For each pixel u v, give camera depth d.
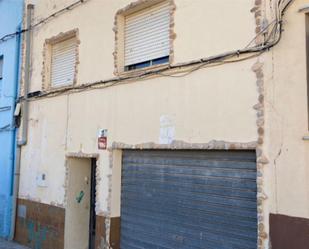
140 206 7.41
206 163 6.22
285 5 5.13
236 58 5.69
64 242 9.05
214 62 5.98
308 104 4.88
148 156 7.31
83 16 9.09
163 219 6.91
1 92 12.27
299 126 4.91
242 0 5.71
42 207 9.95
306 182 4.80
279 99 5.14
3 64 12.32
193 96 6.30
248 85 5.51
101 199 8.01
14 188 11.12
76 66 9.12
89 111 8.61
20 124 11.19
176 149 6.62
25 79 11.04
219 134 5.85
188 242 6.42
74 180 9.29
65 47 9.94
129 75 7.61
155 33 7.39
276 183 5.08
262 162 5.23
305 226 4.76
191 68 6.35
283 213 4.98
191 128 6.29
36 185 10.29
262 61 5.37
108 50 8.25
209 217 6.11
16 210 11.09
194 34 6.38
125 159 7.87
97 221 8.03
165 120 6.77
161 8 7.30
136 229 7.46
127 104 7.61
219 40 5.98
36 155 10.43
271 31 5.28
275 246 5.02
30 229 10.36
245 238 5.59
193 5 6.45
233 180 5.80
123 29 8.10
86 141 8.62
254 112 5.40
